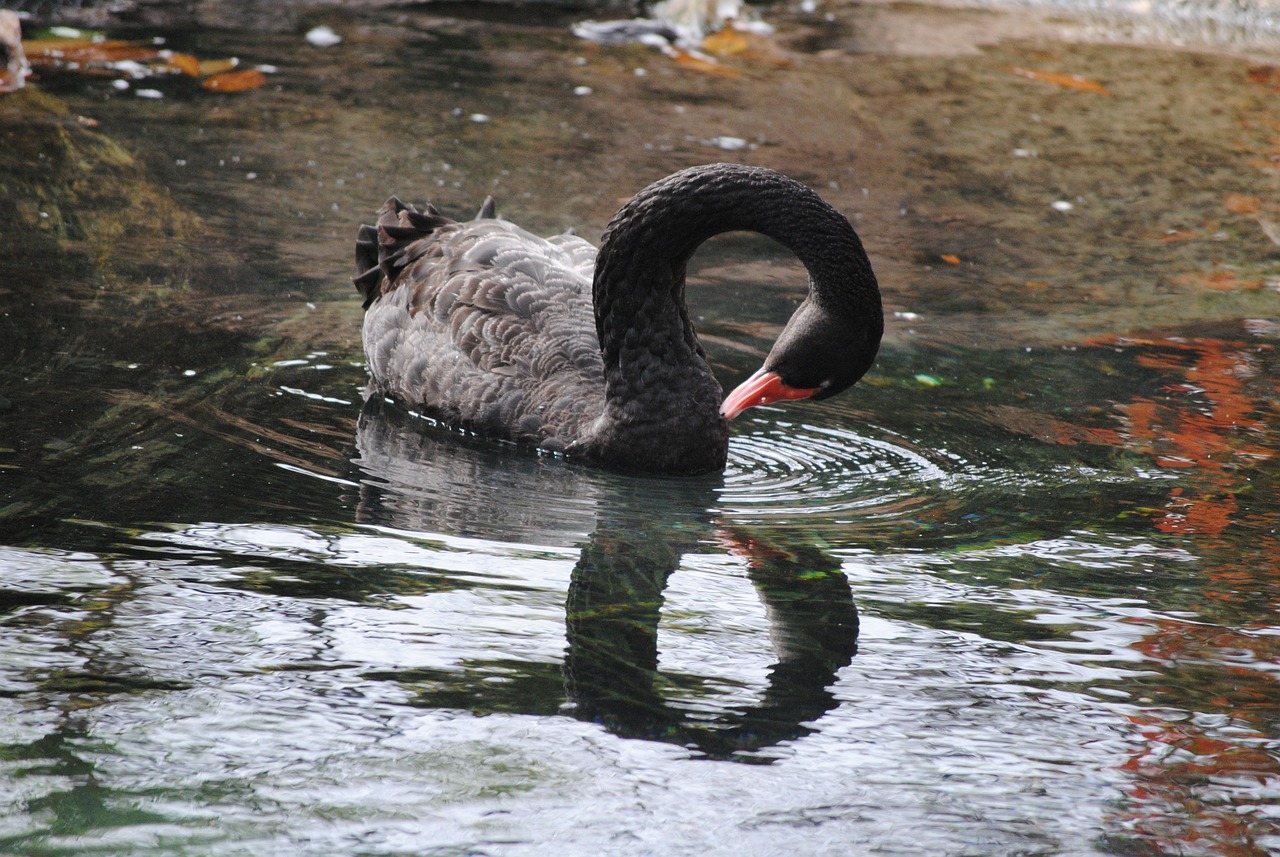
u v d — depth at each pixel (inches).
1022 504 376.2
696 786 240.5
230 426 405.7
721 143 722.8
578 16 950.4
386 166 660.1
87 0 868.0
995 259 589.6
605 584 323.0
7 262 515.8
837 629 301.7
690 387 399.2
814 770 246.1
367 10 932.6
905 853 223.1
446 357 434.6
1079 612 311.7
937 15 1000.9
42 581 304.5
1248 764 251.1
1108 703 271.9
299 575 317.1
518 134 717.9
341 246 564.1
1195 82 863.7
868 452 416.5
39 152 634.8
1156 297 552.1
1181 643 297.4
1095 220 642.2
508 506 371.6
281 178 634.8
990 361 485.7
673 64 860.0
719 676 279.9
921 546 349.1
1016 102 815.7
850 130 756.6
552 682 275.0
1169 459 406.9
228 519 344.5
